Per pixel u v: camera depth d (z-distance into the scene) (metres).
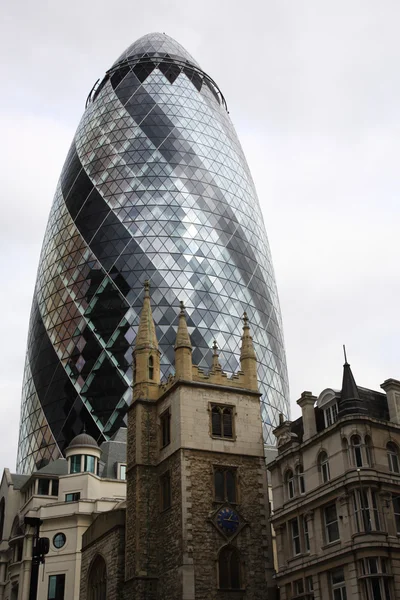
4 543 102.75
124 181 139.25
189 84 155.62
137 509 67.56
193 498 65.12
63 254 139.12
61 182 150.00
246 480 68.38
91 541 76.25
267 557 66.00
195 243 134.62
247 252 141.62
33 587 91.81
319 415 61.38
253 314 136.12
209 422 68.94
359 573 51.78
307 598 56.88
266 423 129.88
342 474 54.88
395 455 55.91
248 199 150.00
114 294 129.75
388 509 53.16
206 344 125.88
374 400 59.03
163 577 64.62
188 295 129.00
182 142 145.00
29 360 140.50
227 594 63.00
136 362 75.69
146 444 70.69
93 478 96.50
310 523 57.78
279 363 139.38
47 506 93.62
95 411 123.19
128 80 153.62
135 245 132.50
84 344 128.88
